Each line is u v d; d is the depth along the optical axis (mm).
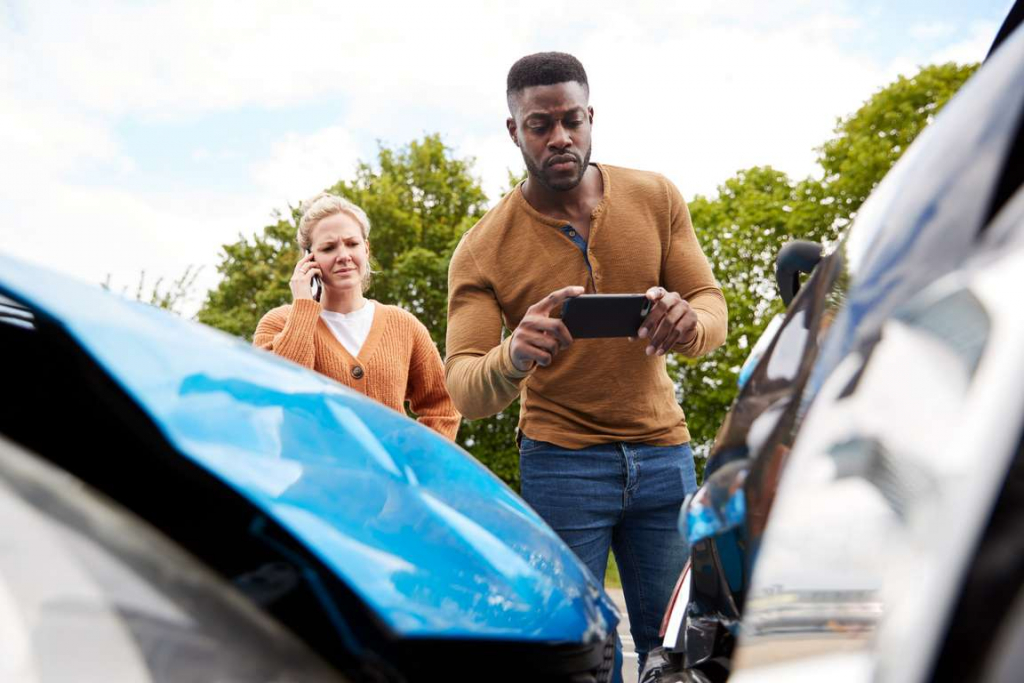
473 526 863
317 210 2695
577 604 857
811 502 535
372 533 748
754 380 978
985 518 414
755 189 24031
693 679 907
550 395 2328
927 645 408
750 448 875
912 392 505
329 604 653
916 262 615
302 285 2592
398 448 940
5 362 649
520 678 741
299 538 670
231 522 657
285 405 854
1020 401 434
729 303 21844
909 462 473
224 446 714
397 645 659
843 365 599
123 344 715
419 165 25641
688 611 977
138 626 558
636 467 2283
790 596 526
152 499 636
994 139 627
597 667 844
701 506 914
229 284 26375
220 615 599
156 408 674
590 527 2287
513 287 2395
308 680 605
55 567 557
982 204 599
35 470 604
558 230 2348
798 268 1465
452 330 2422
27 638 525
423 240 24688
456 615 719
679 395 21125
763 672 537
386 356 2656
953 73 22031
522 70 2246
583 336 1976
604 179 2379
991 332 475
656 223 2373
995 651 391
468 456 1057
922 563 433
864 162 21922
